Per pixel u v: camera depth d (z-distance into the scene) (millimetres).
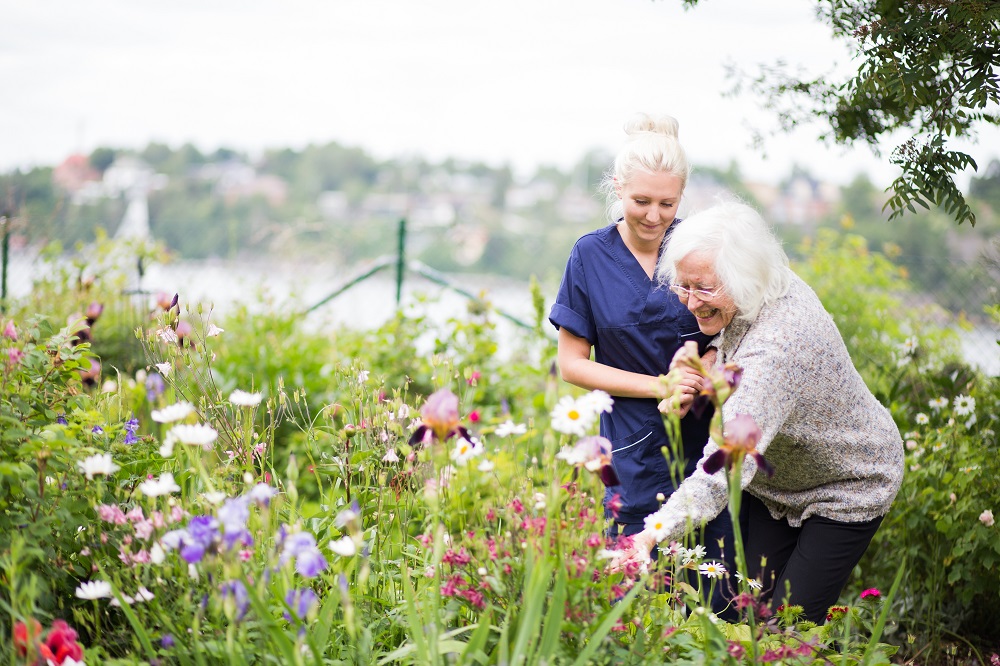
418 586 2502
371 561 2584
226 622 2283
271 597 2240
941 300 7324
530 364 6602
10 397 2521
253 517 2475
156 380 3791
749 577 2984
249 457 2816
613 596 2242
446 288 8227
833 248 8508
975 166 3135
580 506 2381
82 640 2406
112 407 3113
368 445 2879
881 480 2775
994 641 3551
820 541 2812
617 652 2160
